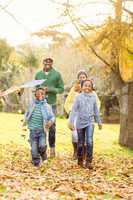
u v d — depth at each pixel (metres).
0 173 8.57
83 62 29.50
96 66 15.36
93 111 10.66
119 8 12.62
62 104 32.41
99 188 8.02
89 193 7.47
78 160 10.48
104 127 19.86
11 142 13.44
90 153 10.34
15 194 6.83
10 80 40.69
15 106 33.81
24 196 6.71
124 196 7.48
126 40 12.97
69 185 8.03
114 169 10.43
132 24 12.74
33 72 41.16
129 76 13.88
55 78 11.80
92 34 13.07
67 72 34.00
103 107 33.44
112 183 8.71
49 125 10.41
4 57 40.44
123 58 13.59
